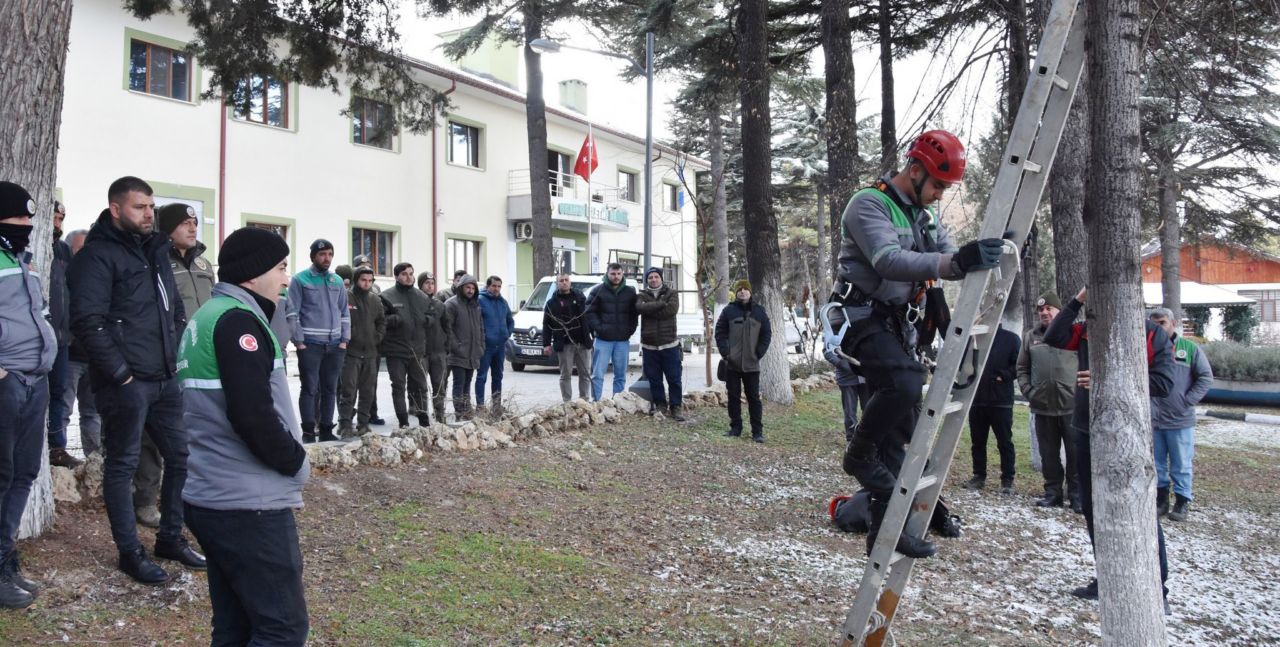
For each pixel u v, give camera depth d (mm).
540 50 15070
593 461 8383
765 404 12555
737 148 32688
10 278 3969
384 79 10523
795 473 8953
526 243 26750
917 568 6203
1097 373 3908
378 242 22031
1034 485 9125
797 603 5262
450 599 4750
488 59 29969
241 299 2926
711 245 37281
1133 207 3824
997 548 6863
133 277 4434
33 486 4789
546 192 22016
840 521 6988
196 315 2898
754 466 9070
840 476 8953
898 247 3209
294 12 9484
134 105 16453
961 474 9617
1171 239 21531
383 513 5996
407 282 9172
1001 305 3414
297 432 3014
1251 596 6090
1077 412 5586
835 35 13133
